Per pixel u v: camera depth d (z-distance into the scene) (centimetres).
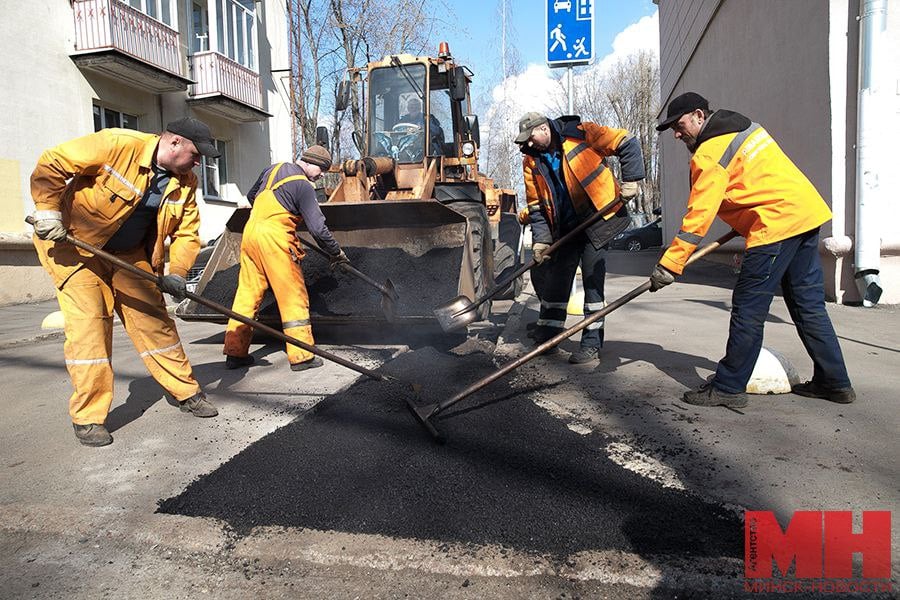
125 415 376
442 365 477
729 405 351
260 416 364
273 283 466
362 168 658
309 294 571
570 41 643
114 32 1121
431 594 193
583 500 243
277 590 199
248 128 1667
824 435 304
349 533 226
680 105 346
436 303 533
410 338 577
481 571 201
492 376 331
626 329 605
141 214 333
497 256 819
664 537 215
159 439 332
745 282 341
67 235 303
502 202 1023
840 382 349
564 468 273
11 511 248
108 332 334
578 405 365
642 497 244
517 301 854
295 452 301
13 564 218
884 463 270
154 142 326
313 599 193
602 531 220
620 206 444
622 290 939
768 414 337
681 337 555
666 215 1911
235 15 1559
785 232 327
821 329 347
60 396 433
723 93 1115
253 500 253
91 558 220
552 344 337
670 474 264
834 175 694
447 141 777
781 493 244
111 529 234
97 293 326
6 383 478
